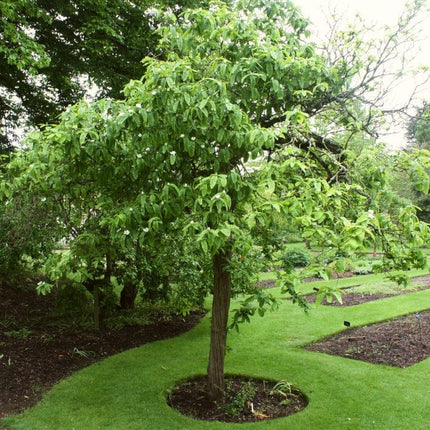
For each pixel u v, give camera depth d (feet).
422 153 10.77
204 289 22.66
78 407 13.70
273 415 13.32
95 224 13.08
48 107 32.86
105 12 26.96
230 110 9.53
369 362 17.89
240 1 13.10
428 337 21.12
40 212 18.31
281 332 22.49
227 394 14.80
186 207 11.74
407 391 14.75
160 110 9.98
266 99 12.35
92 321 23.89
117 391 14.99
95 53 28.50
